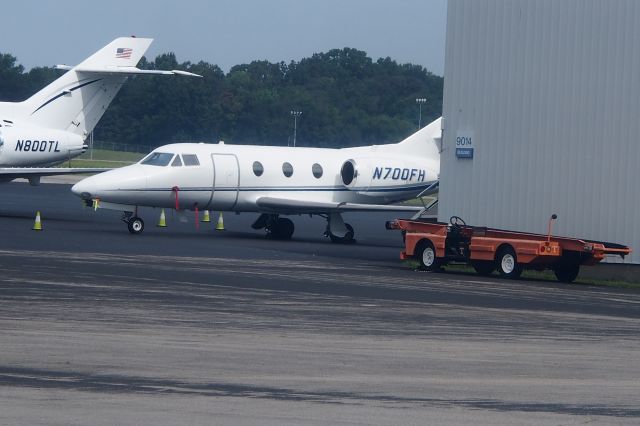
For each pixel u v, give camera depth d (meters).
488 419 35.03
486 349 50.09
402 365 44.75
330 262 101.12
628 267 99.69
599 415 36.25
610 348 51.84
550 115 104.31
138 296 65.69
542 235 97.75
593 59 101.69
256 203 133.50
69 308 58.59
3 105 153.38
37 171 146.50
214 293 69.31
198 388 38.56
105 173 127.31
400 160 144.62
